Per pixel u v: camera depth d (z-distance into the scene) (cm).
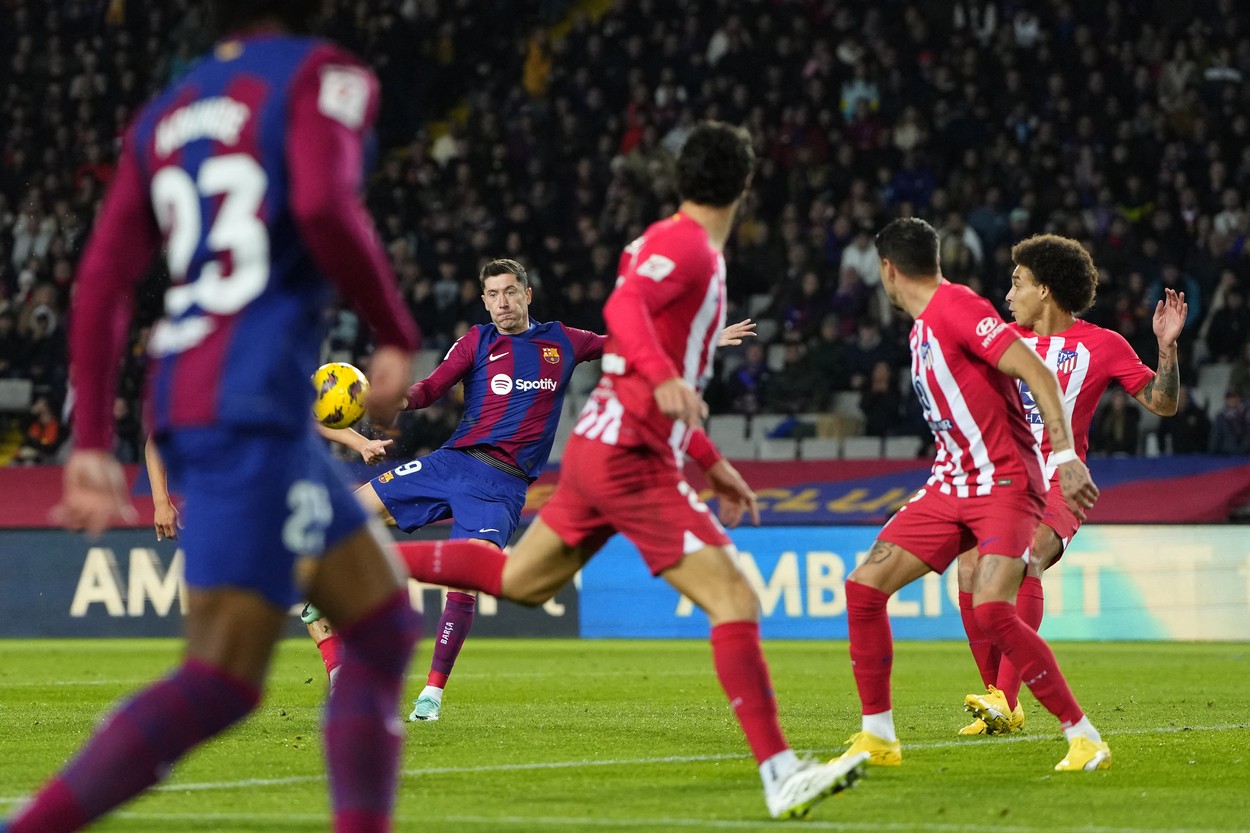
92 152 7281
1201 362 6256
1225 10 7250
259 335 970
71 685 3262
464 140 7362
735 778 1773
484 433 2617
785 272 6681
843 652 4603
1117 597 5112
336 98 973
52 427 6284
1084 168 6756
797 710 2708
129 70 7531
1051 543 2291
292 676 3434
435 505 2628
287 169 973
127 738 962
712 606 1459
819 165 6931
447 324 6562
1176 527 5081
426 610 5194
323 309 1016
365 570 1045
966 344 1834
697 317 1462
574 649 4744
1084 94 7025
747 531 5288
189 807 1535
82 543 5319
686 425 1377
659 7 7638
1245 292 6241
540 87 7700
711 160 1479
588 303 6500
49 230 6981
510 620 5269
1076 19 7275
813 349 6262
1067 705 1855
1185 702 2909
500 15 7988
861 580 1894
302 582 1041
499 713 2598
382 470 5619
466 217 6969
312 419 1012
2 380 6531
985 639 2295
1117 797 1622
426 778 1769
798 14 7481
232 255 973
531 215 6912
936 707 2788
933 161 6912
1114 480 5391
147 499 5569
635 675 3612
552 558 1573
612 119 7194
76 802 952
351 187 961
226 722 986
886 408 6031
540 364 2634
